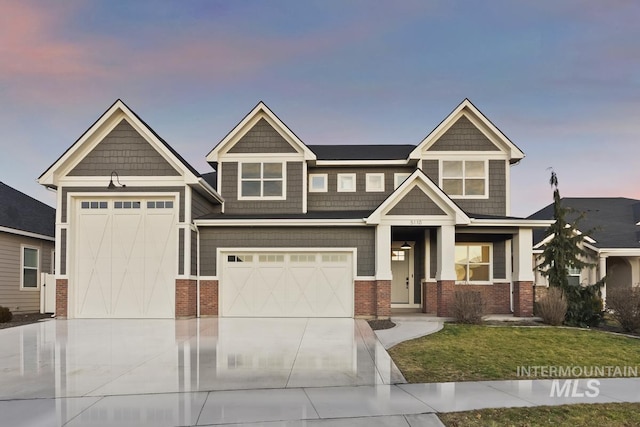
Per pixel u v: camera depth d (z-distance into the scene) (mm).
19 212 20609
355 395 7340
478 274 18844
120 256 16750
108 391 7539
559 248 16656
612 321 16844
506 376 8758
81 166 16844
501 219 16938
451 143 19438
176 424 6020
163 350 10789
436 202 16609
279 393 7434
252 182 19312
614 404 6969
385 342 11828
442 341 12039
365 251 17172
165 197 16781
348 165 19641
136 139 16859
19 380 8203
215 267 17328
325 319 16469
